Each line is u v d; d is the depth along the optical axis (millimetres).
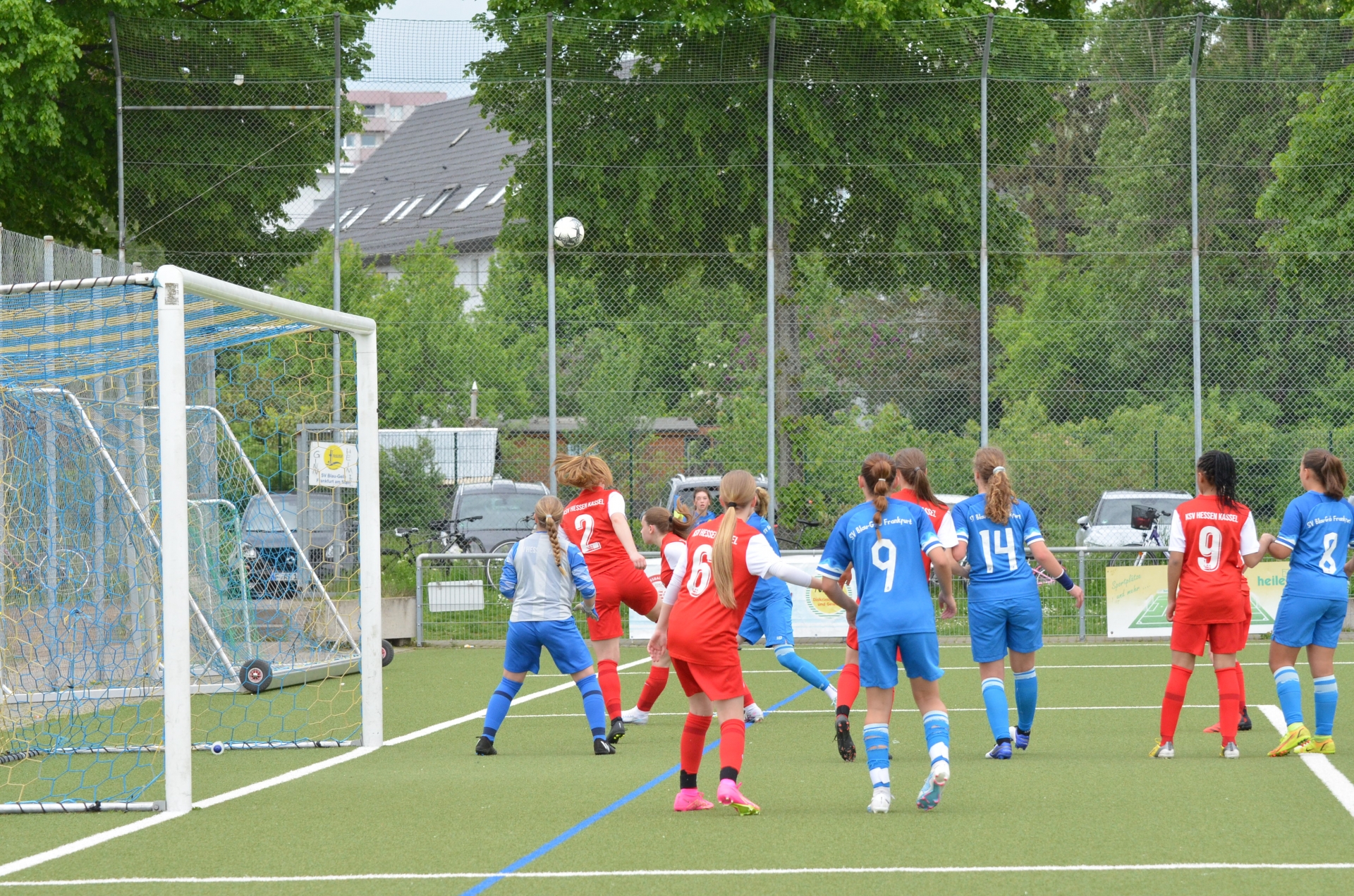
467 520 29078
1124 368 29547
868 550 11711
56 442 20219
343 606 25969
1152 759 14320
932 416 29531
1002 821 11039
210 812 12008
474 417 29312
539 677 23328
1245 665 23984
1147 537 28703
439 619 28547
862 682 11617
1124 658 25500
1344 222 29328
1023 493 29391
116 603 20547
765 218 29656
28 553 19781
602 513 16562
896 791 12555
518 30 29641
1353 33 29391
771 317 29438
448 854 10125
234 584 23250
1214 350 29531
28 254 21172
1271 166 29609
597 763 14555
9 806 12188
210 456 23406
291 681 22078
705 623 11352
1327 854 9695
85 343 15953
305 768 14523
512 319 29500
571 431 29328
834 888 8914
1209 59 29656
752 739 16281
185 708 12227
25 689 17750
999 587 14625
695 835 10633
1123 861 9539
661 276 29594
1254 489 29328
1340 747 15047
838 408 29484
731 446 29312
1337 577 14523
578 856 9977
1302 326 29406
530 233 29641
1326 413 29359
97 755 15469
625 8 33875
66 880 9516
